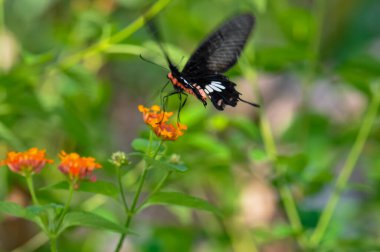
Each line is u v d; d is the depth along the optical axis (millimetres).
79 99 1826
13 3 1891
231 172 1829
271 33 1948
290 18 1819
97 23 1800
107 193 1512
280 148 1861
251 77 1757
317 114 1835
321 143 1810
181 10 1829
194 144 1732
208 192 1918
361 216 1918
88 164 1492
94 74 1841
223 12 1916
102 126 1839
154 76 2201
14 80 1719
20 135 1831
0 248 1829
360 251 1725
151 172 1758
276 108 1946
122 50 1725
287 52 1736
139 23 1712
